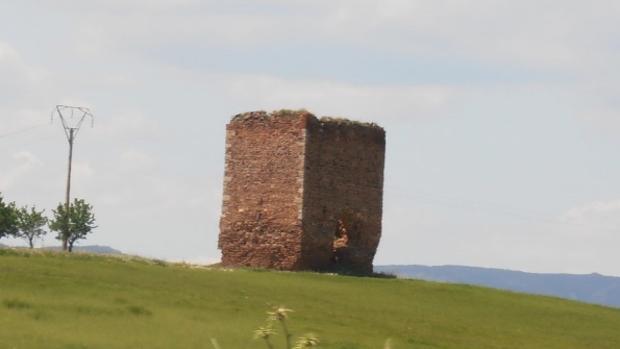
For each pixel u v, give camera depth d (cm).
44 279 18500
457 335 18100
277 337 15638
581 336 19562
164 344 14425
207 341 14862
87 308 16400
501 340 18150
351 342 15950
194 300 18338
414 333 17712
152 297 18112
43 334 14300
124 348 13962
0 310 15700
